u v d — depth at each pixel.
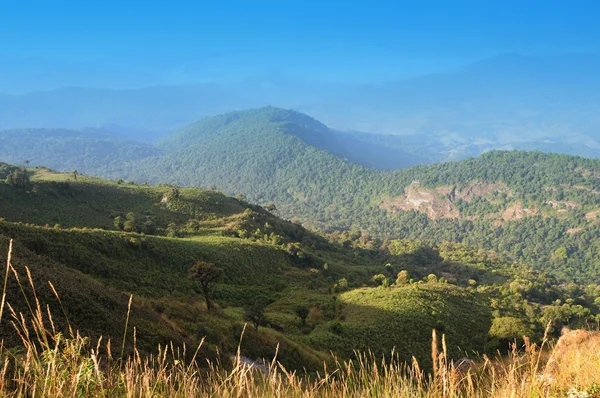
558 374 5.18
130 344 18.28
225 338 27.84
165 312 30.03
